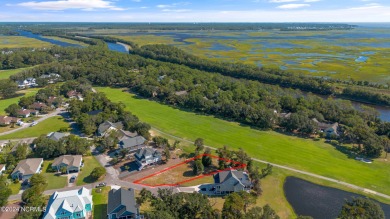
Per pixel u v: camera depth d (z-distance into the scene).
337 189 72.06
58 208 59.69
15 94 151.75
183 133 105.12
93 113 116.75
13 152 86.38
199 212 58.38
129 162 84.31
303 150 92.19
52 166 79.06
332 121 112.31
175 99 139.00
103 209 63.53
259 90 143.88
